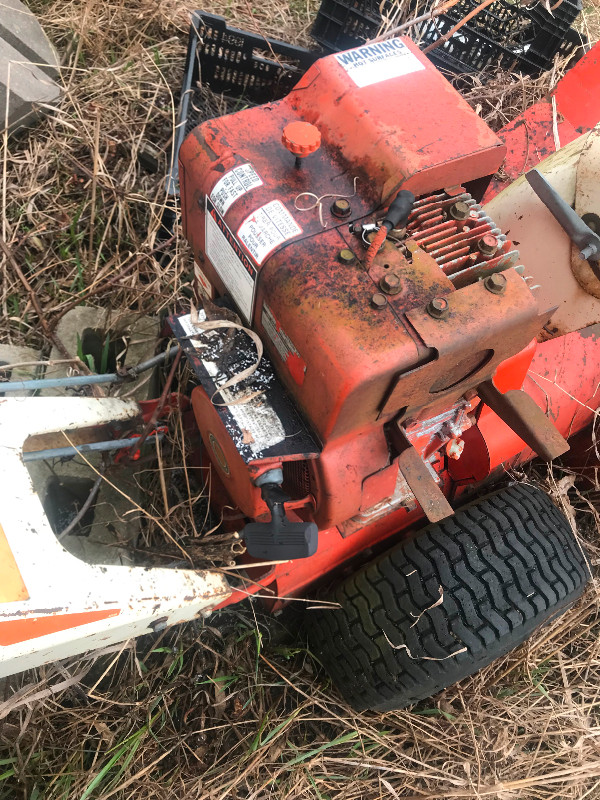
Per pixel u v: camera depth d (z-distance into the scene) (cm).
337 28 168
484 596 93
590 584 129
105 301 142
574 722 117
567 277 101
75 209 154
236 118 85
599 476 138
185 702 113
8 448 76
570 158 98
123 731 107
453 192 82
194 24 162
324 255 74
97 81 170
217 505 116
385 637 96
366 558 114
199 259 94
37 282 143
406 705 104
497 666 121
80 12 183
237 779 104
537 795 113
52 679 106
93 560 102
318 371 71
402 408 79
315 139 76
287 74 174
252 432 78
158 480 118
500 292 74
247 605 121
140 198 152
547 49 163
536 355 117
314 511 85
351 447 80
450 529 99
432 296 72
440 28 166
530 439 87
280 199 78
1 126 155
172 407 108
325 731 116
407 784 109
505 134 126
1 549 67
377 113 80
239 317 87
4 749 102
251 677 116
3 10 159
